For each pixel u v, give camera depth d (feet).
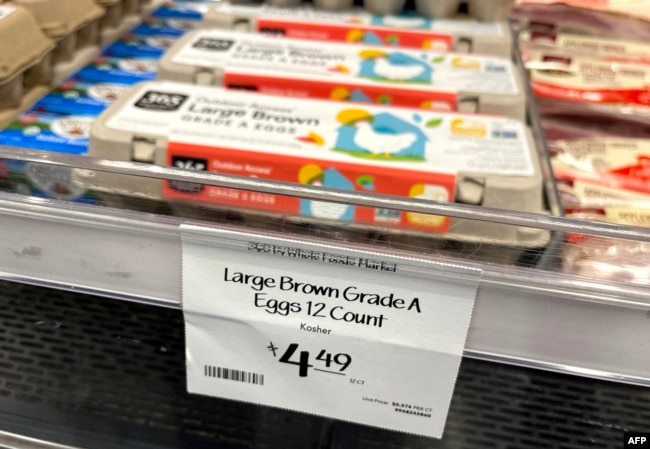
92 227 1.59
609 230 1.51
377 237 1.52
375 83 2.62
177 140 2.02
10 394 1.95
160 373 1.96
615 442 1.76
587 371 1.55
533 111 2.74
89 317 2.04
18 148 1.75
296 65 2.75
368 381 1.65
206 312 1.61
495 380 1.87
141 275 1.65
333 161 1.96
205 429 1.88
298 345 1.63
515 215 1.54
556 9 3.71
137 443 1.87
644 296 1.42
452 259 1.46
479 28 3.27
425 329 1.54
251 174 1.99
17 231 1.65
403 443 1.85
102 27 3.32
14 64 2.42
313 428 1.90
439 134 2.16
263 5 3.43
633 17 3.67
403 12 3.44
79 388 1.96
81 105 2.64
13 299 2.08
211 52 2.81
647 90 3.35
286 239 1.48
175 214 1.57
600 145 2.98
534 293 1.46
